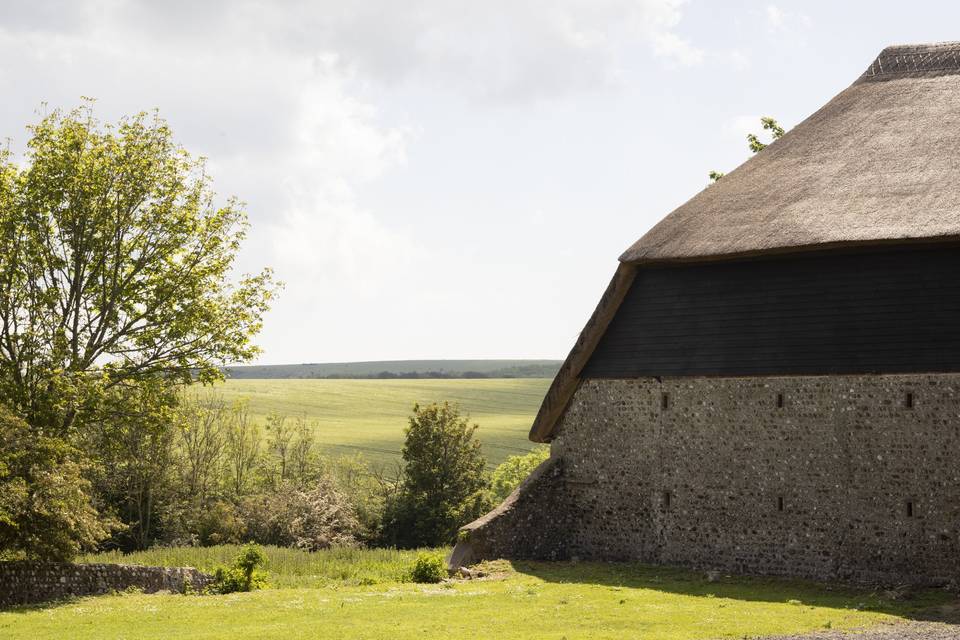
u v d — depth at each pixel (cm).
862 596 2359
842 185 2709
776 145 3075
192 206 3559
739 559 2714
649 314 2938
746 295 2744
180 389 3600
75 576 2709
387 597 2386
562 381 3067
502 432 10700
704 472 2798
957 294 2400
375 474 6159
